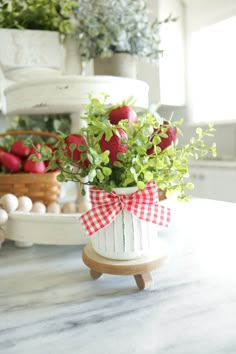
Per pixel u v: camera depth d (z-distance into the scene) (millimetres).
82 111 840
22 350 279
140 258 416
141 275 397
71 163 395
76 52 1006
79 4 941
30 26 951
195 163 1758
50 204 719
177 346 276
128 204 399
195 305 350
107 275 452
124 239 405
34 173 701
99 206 404
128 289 403
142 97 813
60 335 302
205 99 2066
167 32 1924
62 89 725
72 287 416
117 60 939
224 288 390
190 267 458
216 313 331
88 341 290
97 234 421
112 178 403
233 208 822
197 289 390
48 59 928
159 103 1917
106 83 734
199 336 290
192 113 2113
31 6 927
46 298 385
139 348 276
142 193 401
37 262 519
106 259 418
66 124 1044
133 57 973
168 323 315
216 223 684
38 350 278
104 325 317
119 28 900
